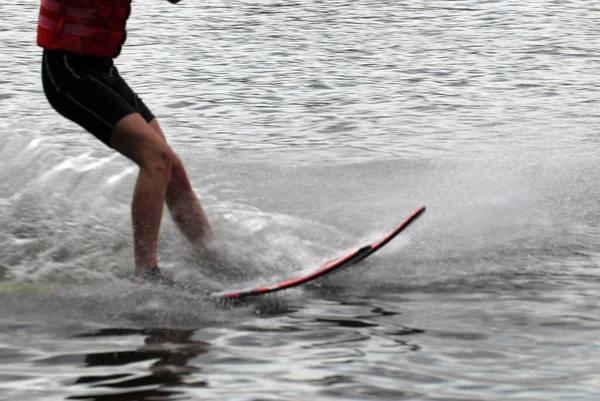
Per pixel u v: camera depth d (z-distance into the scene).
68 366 8.69
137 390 8.15
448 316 10.03
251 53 30.69
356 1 44.06
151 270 11.04
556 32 34.88
